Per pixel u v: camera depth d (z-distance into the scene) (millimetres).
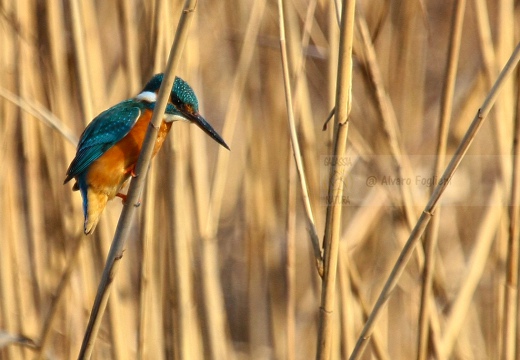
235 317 12359
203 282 8648
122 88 9281
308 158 8562
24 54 8766
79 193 9102
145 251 7672
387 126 7648
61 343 9516
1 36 8820
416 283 9438
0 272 8773
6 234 8859
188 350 8086
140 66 9078
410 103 9977
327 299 5695
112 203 9281
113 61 10406
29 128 8984
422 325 7371
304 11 8992
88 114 7609
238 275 12477
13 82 8852
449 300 9219
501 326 8078
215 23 10203
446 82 7020
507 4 8359
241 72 8750
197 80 8750
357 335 8852
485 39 8062
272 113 10461
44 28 9125
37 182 9141
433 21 12523
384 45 9602
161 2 7723
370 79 7527
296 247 11633
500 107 8172
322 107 10969
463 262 10961
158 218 8742
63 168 9094
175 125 7828
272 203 10570
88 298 8641
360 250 10500
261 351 11195
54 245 9203
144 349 7809
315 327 10914
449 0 12680
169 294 8453
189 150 8555
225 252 12500
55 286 9164
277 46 9805
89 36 8617
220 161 8742
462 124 9305
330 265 5656
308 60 9922
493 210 8648
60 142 9086
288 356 8383
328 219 5625
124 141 7113
